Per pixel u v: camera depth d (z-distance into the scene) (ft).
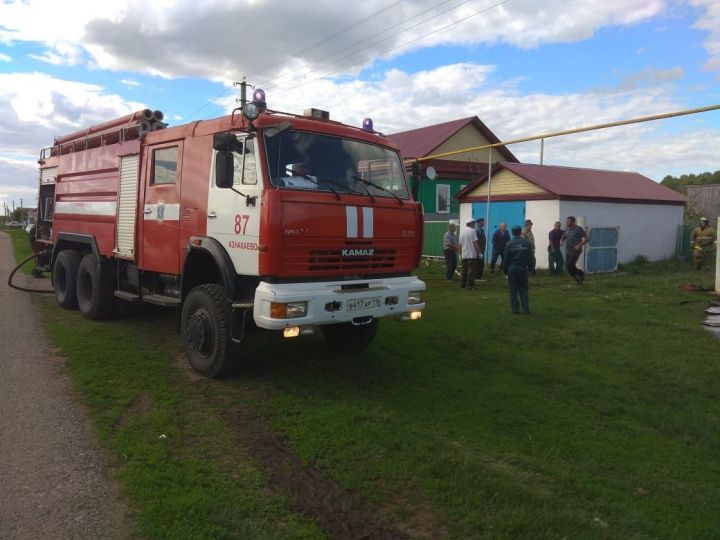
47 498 11.69
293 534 11.00
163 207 22.72
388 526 11.58
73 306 31.89
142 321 28.96
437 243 72.43
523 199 62.18
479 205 67.82
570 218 48.55
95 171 28.99
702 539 11.73
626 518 12.28
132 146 25.02
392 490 12.92
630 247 66.54
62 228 33.22
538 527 11.58
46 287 41.11
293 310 17.30
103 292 27.99
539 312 34.42
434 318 32.24
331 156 19.62
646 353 25.64
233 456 14.17
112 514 11.21
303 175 18.66
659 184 77.61
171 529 10.71
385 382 20.52
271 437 15.44
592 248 59.21
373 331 23.67
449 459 14.23
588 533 11.48
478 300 39.17
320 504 12.25
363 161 20.51
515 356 24.63
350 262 19.17
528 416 18.03
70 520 10.94
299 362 22.48
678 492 13.73
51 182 36.42
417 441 15.26
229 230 18.99
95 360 21.24
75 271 31.30
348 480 13.16
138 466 13.10
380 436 15.46
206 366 19.89
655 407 19.51
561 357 25.02
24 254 77.66
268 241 17.28
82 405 16.79
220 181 18.12
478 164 90.38
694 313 34.96
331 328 24.49
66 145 34.17
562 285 47.80
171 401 17.49
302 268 17.95
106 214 27.58
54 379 19.02
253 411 17.13
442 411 17.97
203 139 20.57
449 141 89.45
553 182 61.46
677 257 72.64
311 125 19.39
